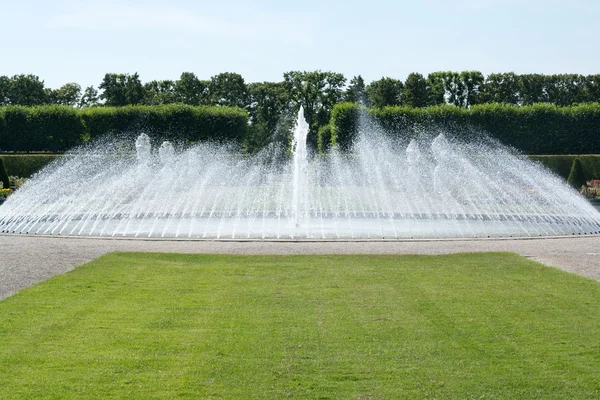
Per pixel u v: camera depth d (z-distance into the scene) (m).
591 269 14.24
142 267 14.21
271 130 81.12
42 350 8.36
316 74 83.00
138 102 86.75
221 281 12.73
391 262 14.93
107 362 7.93
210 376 7.50
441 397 6.92
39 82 90.69
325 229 22.58
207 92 86.44
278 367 7.79
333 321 9.79
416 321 9.78
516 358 8.10
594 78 73.44
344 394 7.00
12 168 47.78
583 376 7.48
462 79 73.44
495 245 17.86
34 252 16.25
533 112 55.31
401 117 55.53
